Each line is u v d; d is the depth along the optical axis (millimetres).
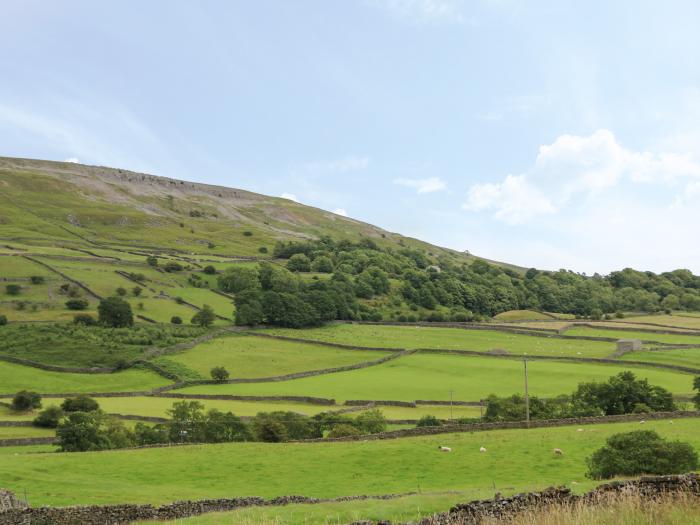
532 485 38062
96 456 52844
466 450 52469
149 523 29531
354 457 51688
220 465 50000
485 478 44188
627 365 122438
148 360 119562
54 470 47188
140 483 44250
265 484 44344
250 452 54375
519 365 124438
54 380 106312
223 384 110438
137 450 55656
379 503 32781
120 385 106438
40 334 128000
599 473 40406
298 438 70188
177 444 59781
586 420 64812
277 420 72062
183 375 112812
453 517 23438
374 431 73938
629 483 25719
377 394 101438
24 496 37312
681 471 38781
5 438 70438
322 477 46250
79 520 29719
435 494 34719
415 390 104062
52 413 79812
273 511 31359
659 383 105438
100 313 141250
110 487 41906
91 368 113625
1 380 103250
